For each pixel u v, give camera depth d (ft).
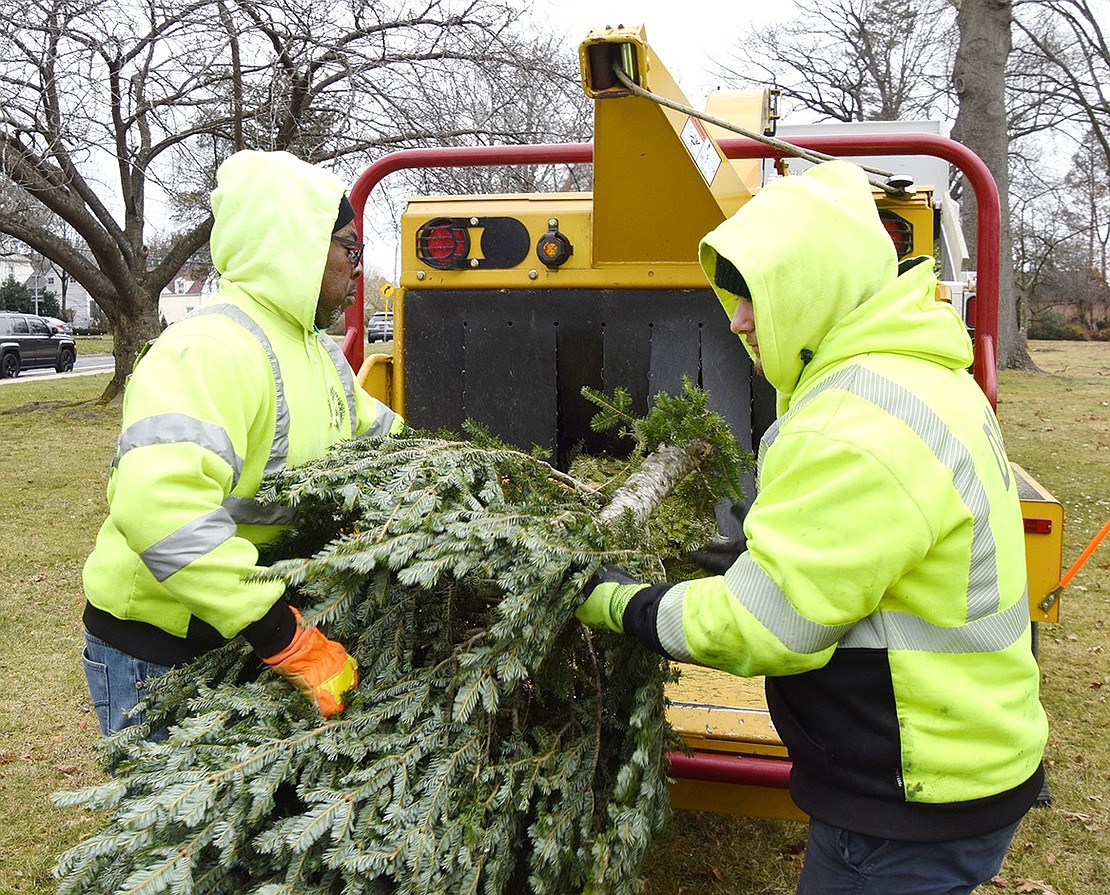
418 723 5.58
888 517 4.88
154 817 4.72
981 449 5.25
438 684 5.71
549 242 10.66
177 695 6.22
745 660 5.22
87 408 51.62
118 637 6.68
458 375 11.25
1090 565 22.50
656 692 6.12
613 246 10.43
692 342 10.50
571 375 11.07
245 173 6.91
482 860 5.19
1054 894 10.11
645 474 7.61
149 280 52.65
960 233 23.03
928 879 5.30
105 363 106.32
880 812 5.24
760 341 5.39
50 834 10.96
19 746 13.01
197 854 4.88
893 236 10.53
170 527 5.77
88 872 4.98
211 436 6.02
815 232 5.31
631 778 5.60
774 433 5.82
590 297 10.75
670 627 5.45
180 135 45.62
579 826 5.80
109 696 6.82
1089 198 132.87
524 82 45.21
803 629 4.98
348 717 5.48
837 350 5.38
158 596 6.52
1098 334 146.61
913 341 5.30
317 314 7.50
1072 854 10.85
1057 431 41.81
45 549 23.32
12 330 84.07
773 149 10.78
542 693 6.20
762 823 11.42
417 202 11.28
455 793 5.26
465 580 6.00
